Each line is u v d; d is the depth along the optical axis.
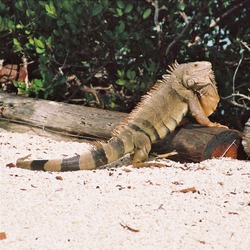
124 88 19.27
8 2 19.50
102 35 17.86
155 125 12.65
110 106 18.42
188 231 8.72
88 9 17.38
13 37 18.72
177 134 12.96
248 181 11.06
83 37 17.95
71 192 10.35
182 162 12.88
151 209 9.54
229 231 8.77
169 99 12.88
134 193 10.36
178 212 9.45
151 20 18.75
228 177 11.30
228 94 18.03
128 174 11.64
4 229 8.66
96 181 11.09
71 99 18.64
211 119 18.81
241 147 12.94
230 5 19.14
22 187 10.56
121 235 8.52
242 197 10.21
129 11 17.66
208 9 18.86
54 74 18.84
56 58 18.62
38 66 18.59
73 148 13.78
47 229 8.70
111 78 19.42
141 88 17.77
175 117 12.84
